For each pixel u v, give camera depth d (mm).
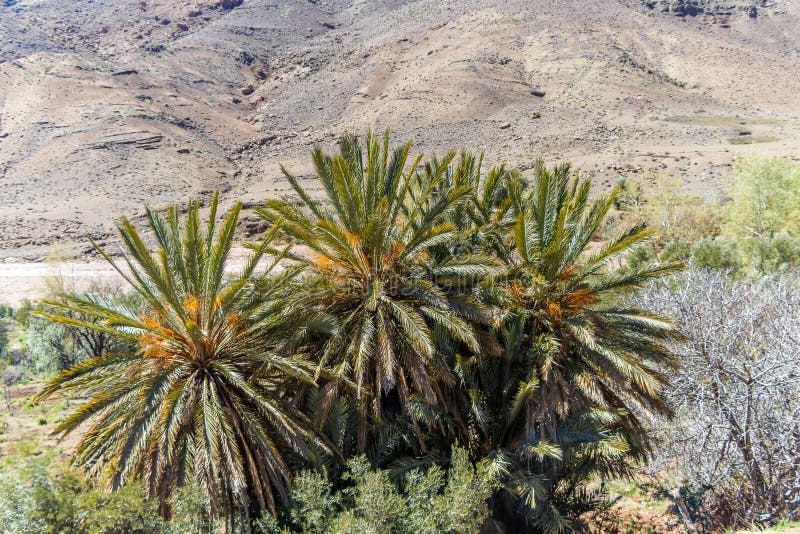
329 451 8664
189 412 8180
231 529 8594
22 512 7062
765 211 30594
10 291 43375
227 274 11930
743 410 9859
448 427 9734
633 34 159875
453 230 9297
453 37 154625
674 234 33844
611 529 10891
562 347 9352
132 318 8875
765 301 11633
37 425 19875
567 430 9375
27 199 71375
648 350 9711
